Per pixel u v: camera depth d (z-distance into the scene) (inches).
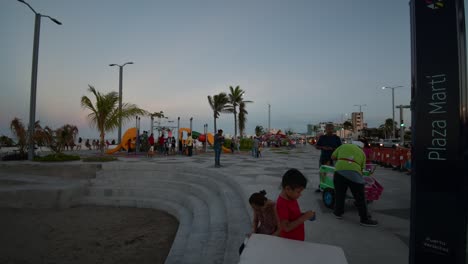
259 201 118.4
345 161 186.4
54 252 233.6
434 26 81.5
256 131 3230.8
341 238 156.9
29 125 561.9
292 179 98.3
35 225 306.7
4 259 219.5
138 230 291.4
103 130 607.5
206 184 377.1
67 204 386.0
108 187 422.9
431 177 80.5
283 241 75.3
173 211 346.0
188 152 807.1
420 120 83.0
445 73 79.0
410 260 85.2
